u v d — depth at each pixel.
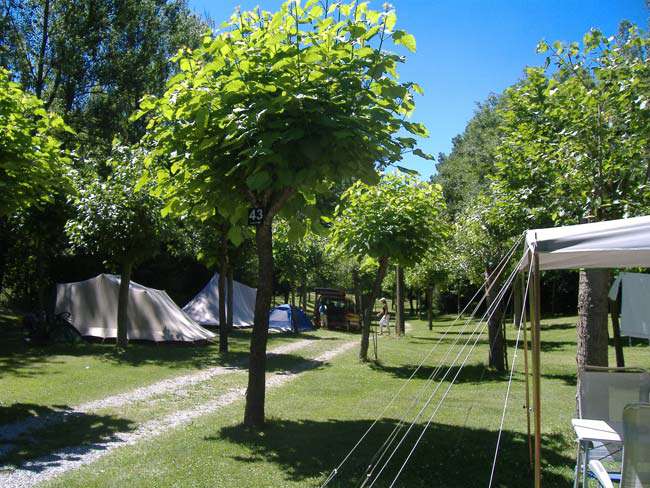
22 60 23.33
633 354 16.95
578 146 7.94
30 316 17.09
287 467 5.84
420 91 6.44
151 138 8.46
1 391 10.12
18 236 18.69
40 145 7.82
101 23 24.75
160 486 5.29
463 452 6.34
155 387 11.27
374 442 6.79
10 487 5.44
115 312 18.45
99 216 15.23
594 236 3.99
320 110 5.61
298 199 6.59
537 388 4.42
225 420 8.15
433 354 17.98
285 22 6.13
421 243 14.45
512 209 10.38
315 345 21.08
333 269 38.94
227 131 6.10
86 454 6.64
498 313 14.34
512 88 9.75
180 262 30.69
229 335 22.72
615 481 4.83
